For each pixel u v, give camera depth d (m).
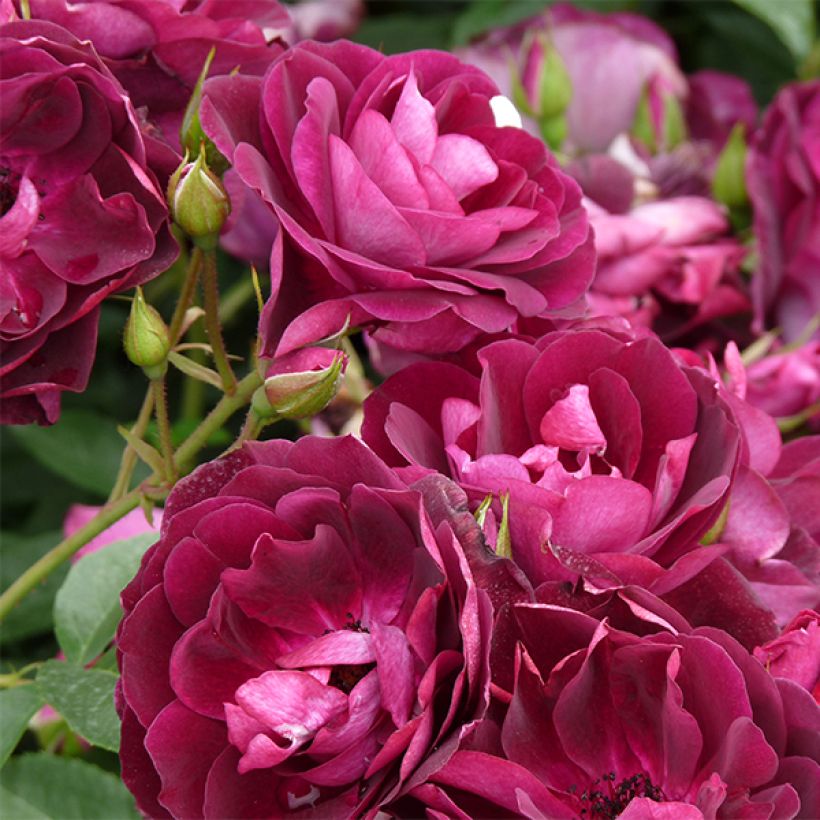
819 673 0.51
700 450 0.52
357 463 0.50
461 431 0.52
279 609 0.50
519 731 0.50
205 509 0.50
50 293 0.54
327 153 0.52
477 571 0.49
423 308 0.52
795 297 0.66
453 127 0.55
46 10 0.55
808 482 0.54
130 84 0.57
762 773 0.49
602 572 0.50
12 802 0.55
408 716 0.49
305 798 0.50
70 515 0.64
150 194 0.54
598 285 0.65
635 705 0.50
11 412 0.54
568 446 0.52
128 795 0.55
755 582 0.53
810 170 0.65
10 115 0.53
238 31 0.57
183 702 0.50
